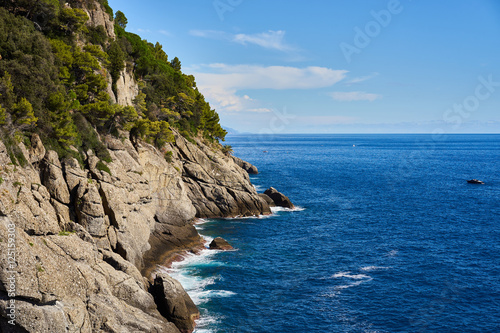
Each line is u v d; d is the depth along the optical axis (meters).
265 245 67.25
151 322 35.25
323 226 80.81
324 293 48.94
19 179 32.72
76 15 57.94
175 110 100.88
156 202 65.38
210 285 50.00
